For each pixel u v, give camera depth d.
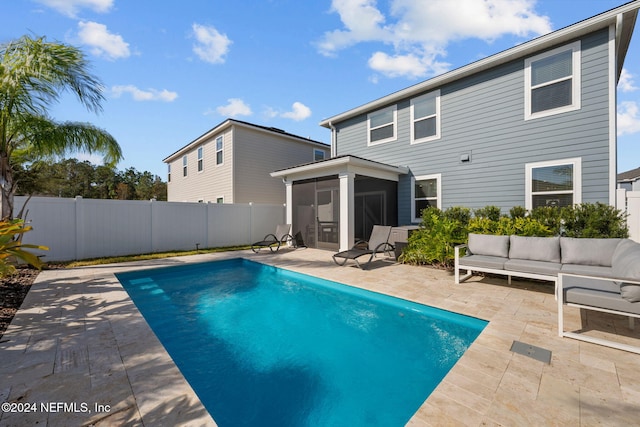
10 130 6.32
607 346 2.94
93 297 4.78
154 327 4.30
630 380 2.36
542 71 7.15
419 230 7.63
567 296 3.17
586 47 6.53
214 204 11.05
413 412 2.48
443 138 9.02
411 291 5.00
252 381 2.95
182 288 6.34
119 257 8.61
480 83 8.22
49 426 1.87
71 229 8.06
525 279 5.76
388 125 10.54
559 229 6.07
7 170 6.18
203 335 4.03
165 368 2.62
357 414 2.46
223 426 2.34
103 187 37.34
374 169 9.35
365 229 11.50
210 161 15.52
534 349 2.91
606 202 6.30
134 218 9.19
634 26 6.43
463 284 5.45
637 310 2.82
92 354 2.87
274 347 3.66
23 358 2.78
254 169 14.35
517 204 7.56
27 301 4.56
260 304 5.28
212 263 8.23
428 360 3.29
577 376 2.43
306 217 11.02
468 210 7.59
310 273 6.55
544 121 7.11
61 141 6.80
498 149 7.88
